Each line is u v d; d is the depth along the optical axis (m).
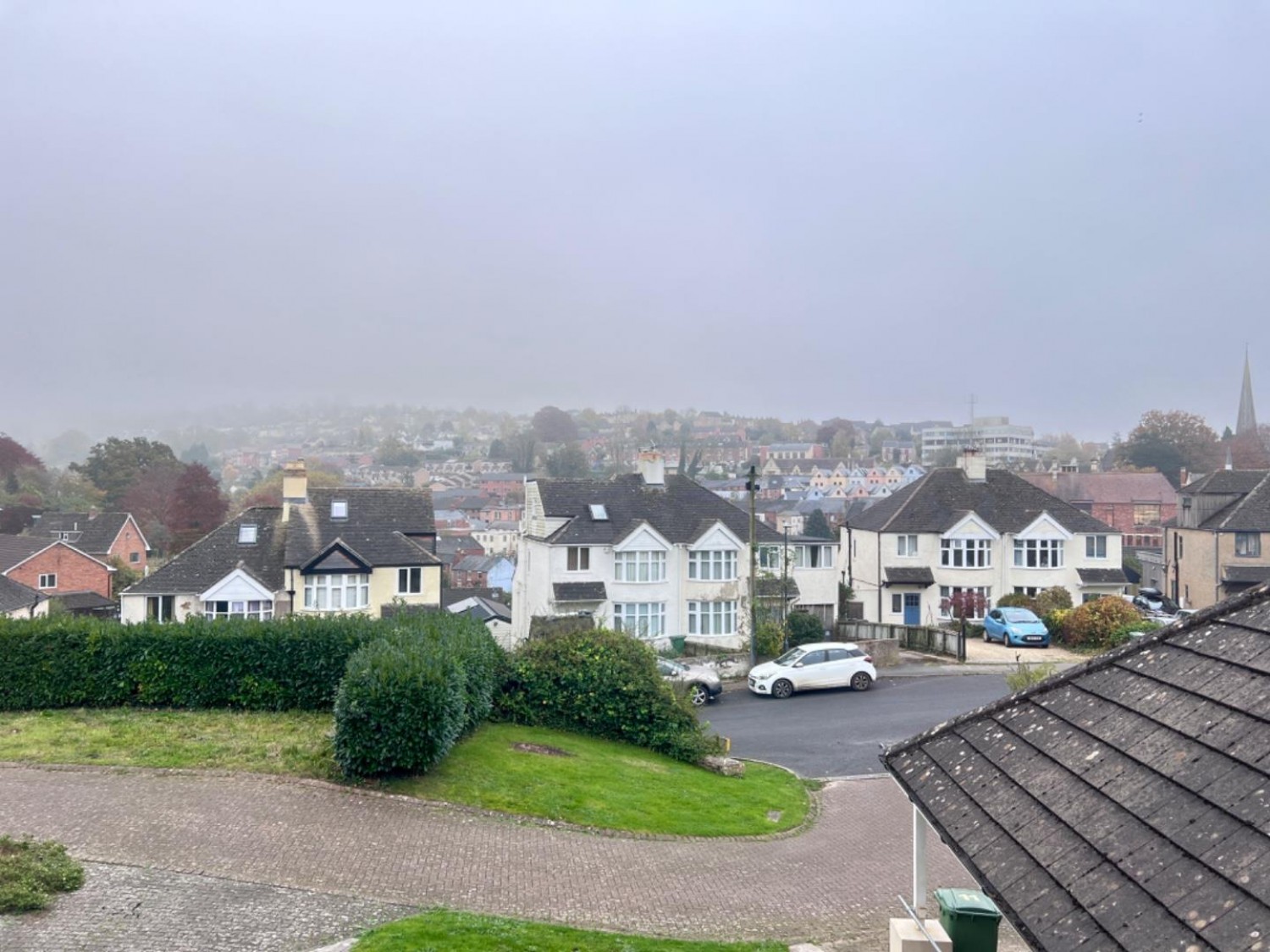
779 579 42.78
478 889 14.04
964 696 32.19
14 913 11.97
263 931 11.90
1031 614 44.03
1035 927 5.91
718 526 43.19
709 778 22.30
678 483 47.25
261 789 17.23
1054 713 8.34
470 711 22.06
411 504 44.69
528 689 24.67
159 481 108.50
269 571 40.50
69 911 12.14
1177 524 60.06
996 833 7.19
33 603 46.69
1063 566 49.03
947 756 8.87
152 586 39.16
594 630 27.02
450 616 27.38
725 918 14.03
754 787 21.84
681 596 43.25
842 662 33.56
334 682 22.92
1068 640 42.88
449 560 108.88
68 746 19.23
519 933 12.23
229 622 23.75
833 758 25.05
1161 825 6.04
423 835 15.91
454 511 165.38
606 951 12.04
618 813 18.36
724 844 17.70
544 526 44.28
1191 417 124.31
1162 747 6.83
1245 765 6.03
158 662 22.94
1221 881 5.27
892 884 15.93
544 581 43.53
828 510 118.25
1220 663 7.39
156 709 22.88
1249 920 4.84
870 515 53.41
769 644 40.03
